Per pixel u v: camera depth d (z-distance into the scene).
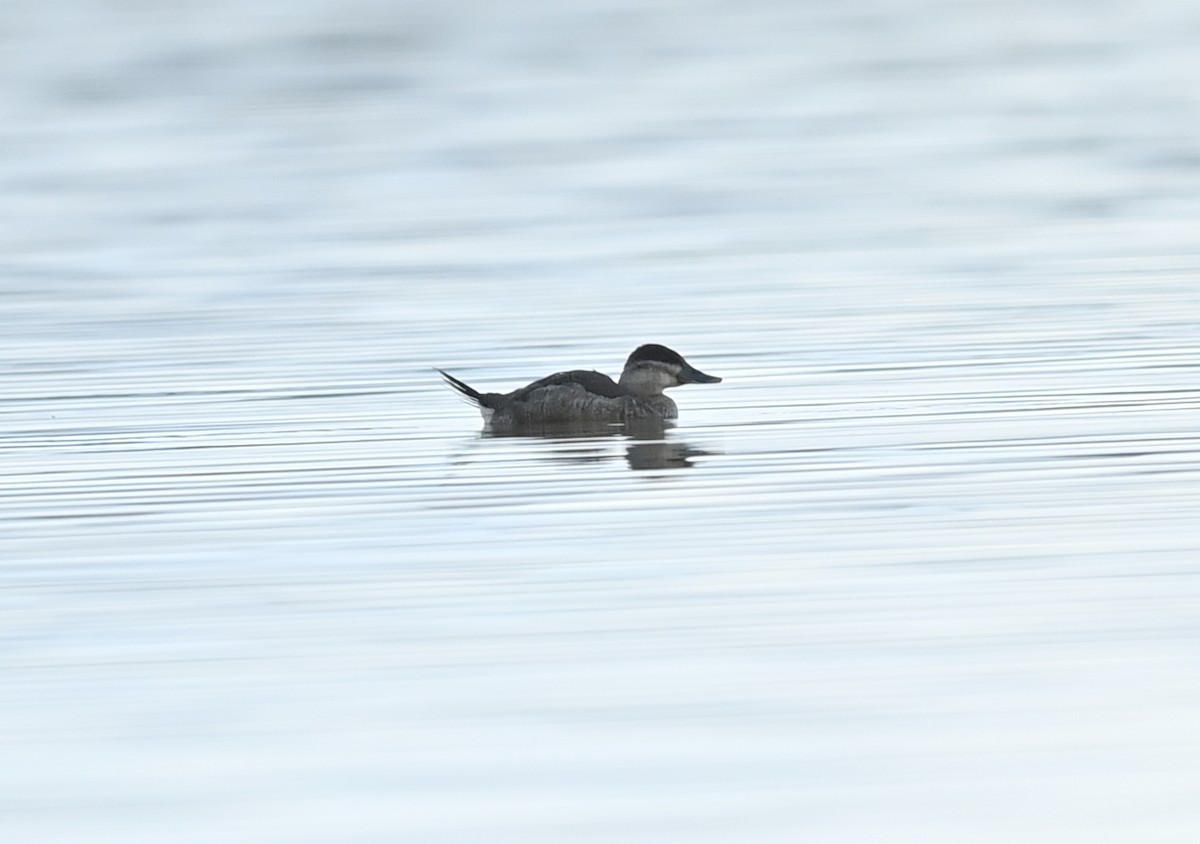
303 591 12.97
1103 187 33.41
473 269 26.98
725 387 19.44
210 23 63.34
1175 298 23.58
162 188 35.31
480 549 13.86
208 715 10.85
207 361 21.17
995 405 18.14
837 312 23.33
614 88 48.72
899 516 14.43
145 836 9.51
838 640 11.79
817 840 9.37
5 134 43.16
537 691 11.09
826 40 58.25
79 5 67.94
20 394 19.69
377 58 55.38
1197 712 10.62
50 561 13.82
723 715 10.72
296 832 9.51
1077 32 58.53
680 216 31.36
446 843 9.36
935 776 9.98
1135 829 9.45
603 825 9.52
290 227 31.05
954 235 28.98
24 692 11.23
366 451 17.06
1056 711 10.68
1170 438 16.61
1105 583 12.70
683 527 14.30
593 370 19.03
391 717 10.79
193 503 15.36
